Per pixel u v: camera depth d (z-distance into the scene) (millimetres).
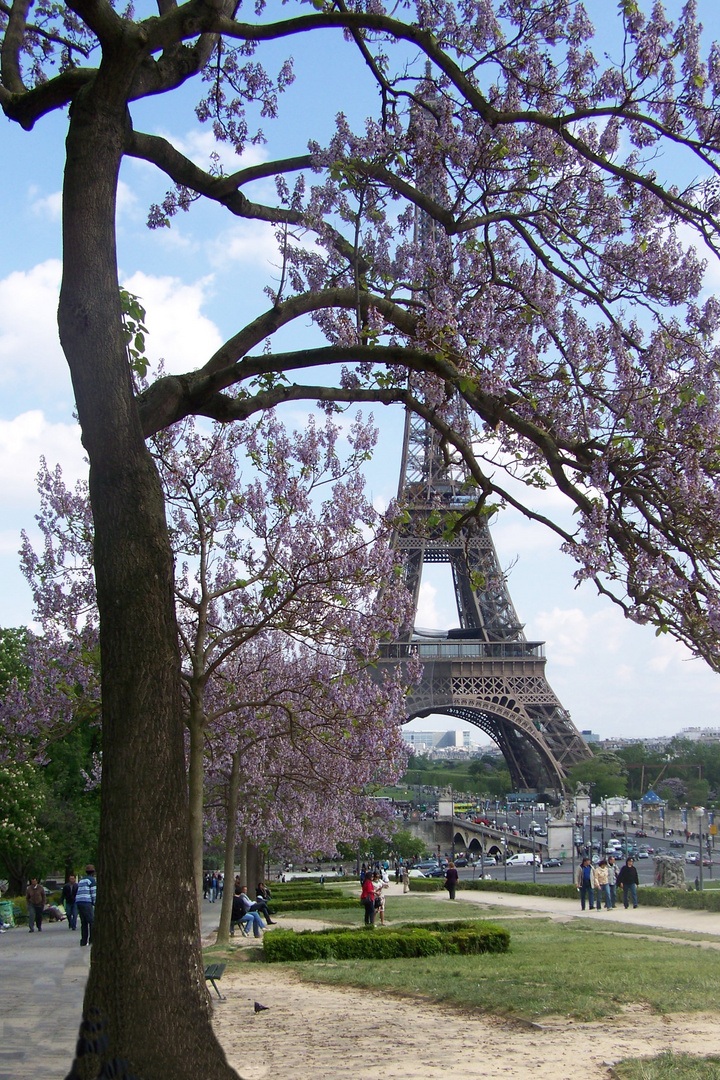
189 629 33625
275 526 28578
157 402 11125
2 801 65688
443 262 14883
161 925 8148
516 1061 14156
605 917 44875
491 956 29219
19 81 12062
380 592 29047
